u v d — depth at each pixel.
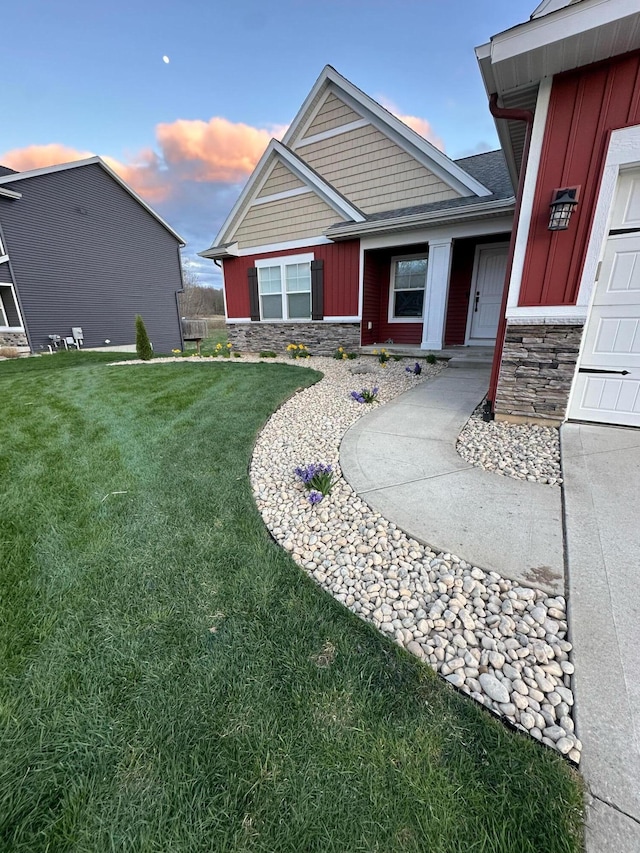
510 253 3.60
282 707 1.26
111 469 3.06
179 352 11.12
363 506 2.49
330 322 8.45
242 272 9.59
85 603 1.70
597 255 3.17
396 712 1.25
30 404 5.19
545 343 3.55
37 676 1.36
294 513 2.50
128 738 1.17
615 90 2.83
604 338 3.44
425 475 2.87
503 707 1.26
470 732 1.19
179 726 1.21
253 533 2.22
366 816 0.99
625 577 1.78
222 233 9.51
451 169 6.93
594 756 1.11
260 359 8.83
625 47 2.68
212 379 6.32
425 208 7.01
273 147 8.05
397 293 8.61
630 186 3.05
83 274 15.16
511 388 3.80
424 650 1.49
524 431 3.63
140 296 17.55
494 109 3.35
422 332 7.77
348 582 1.88
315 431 3.92
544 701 1.28
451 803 1.01
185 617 1.63
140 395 5.45
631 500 2.41
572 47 2.70
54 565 1.95
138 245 17.19
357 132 7.82
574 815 0.98
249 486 2.80
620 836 0.94
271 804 1.02
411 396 4.98
